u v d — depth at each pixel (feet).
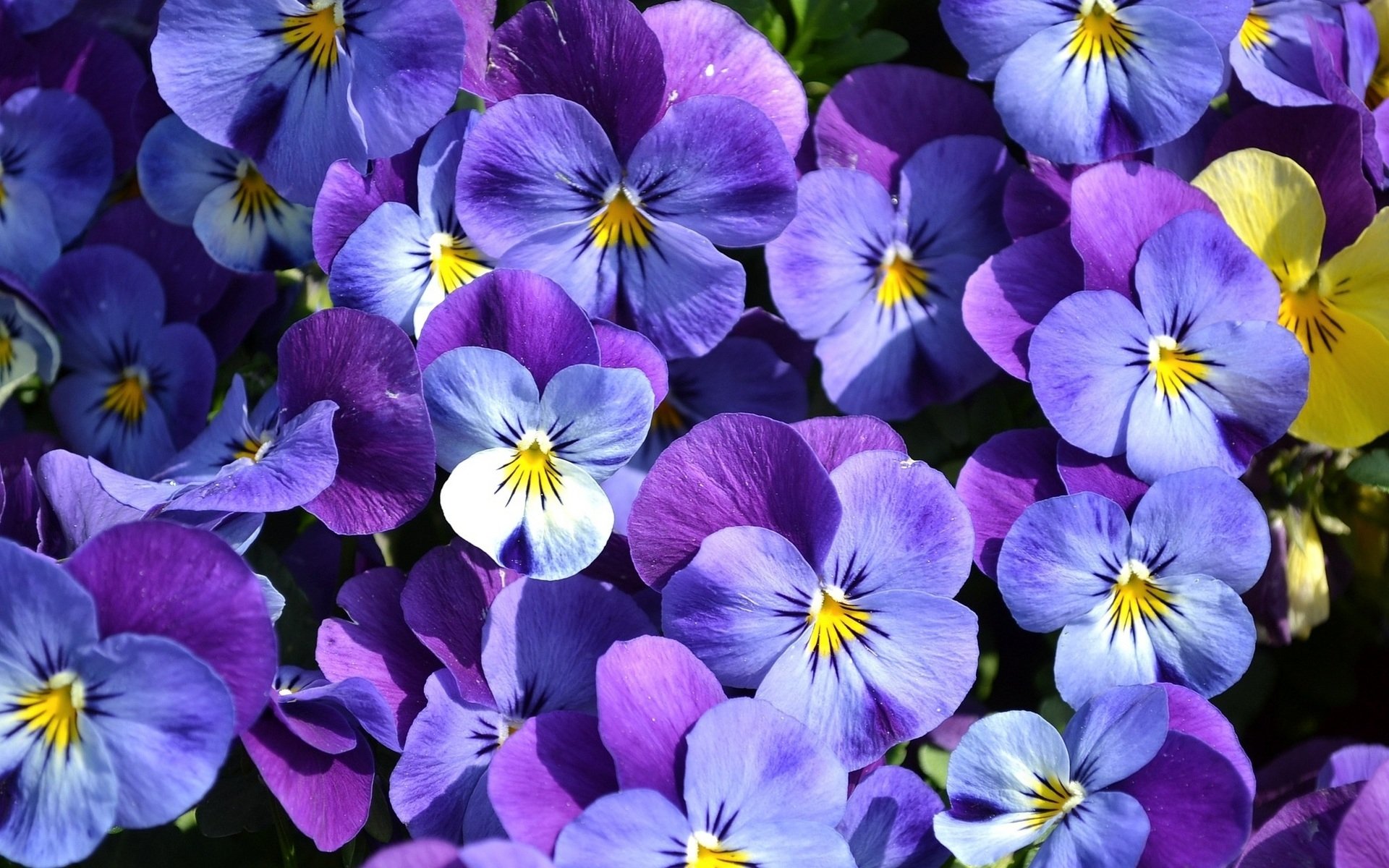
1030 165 1.30
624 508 1.28
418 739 1.21
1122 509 1.24
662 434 1.31
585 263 1.25
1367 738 1.43
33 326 1.34
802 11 1.33
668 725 1.18
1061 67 1.27
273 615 1.20
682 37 1.25
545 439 1.21
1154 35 1.26
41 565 1.14
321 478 1.20
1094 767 1.21
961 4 1.27
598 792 1.18
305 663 1.27
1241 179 1.29
